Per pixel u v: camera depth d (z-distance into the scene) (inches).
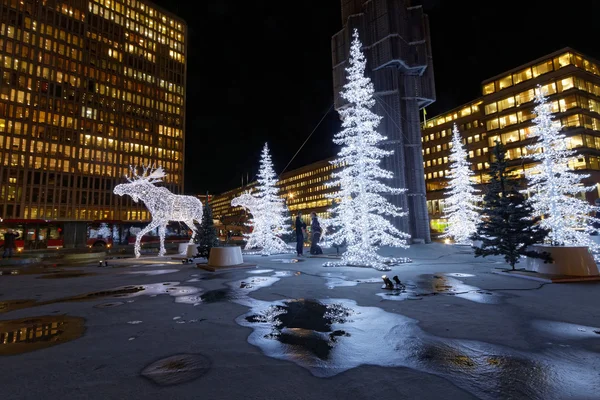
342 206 533.3
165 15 3587.6
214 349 161.3
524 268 423.8
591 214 847.1
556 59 1952.5
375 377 128.3
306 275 412.5
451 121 2716.5
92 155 2883.9
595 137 1820.9
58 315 233.8
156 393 117.9
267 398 113.7
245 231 1610.5
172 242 1667.1
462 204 1202.6
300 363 142.9
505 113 2162.9
